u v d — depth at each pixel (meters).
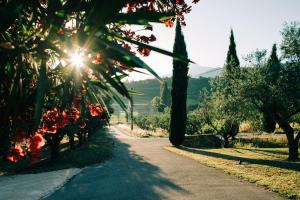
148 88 197.25
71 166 17.91
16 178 14.85
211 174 14.62
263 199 10.14
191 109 80.69
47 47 2.23
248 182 12.73
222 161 18.30
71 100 3.06
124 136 45.56
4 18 2.23
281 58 18.89
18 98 2.68
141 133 46.69
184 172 15.34
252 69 19.78
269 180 12.63
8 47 2.29
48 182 13.59
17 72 2.59
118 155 22.66
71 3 2.10
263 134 38.41
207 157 20.50
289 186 11.49
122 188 12.23
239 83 19.86
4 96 2.70
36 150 2.65
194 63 2.15
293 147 18.81
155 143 33.66
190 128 39.62
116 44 2.09
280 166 15.94
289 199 10.05
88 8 2.11
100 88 2.90
